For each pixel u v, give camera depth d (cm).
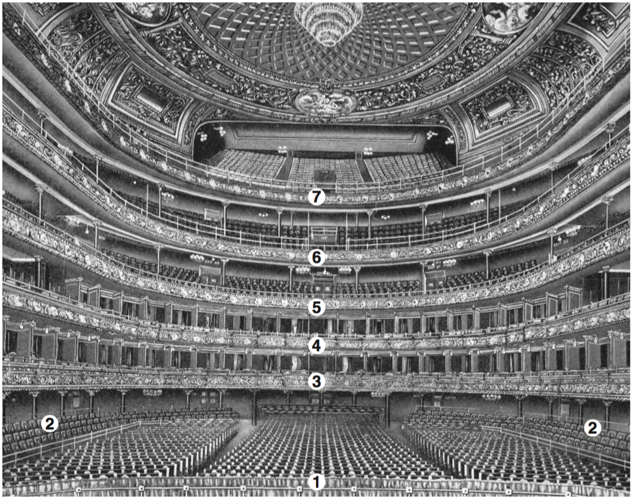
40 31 2308
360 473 2128
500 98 3238
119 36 2705
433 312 3616
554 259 2881
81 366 2564
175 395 3409
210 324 3619
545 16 2516
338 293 3894
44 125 2602
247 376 3488
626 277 2444
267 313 3716
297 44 3025
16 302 2094
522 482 1947
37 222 2403
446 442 2628
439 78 3177
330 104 3412
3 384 2000
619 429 2314
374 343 3650
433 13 2747
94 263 2752
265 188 3788
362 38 2975
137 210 3241
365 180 3869
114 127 2917
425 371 3553
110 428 2762
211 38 2894
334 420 3462
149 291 3247
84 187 2605
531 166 3047
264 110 3462
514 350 3130
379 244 3856
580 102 2444
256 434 2984
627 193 2403
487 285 3294
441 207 3778
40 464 2075
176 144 3488
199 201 3753
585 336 2506
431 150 3750
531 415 2995
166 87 3231
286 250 3753
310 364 3759
